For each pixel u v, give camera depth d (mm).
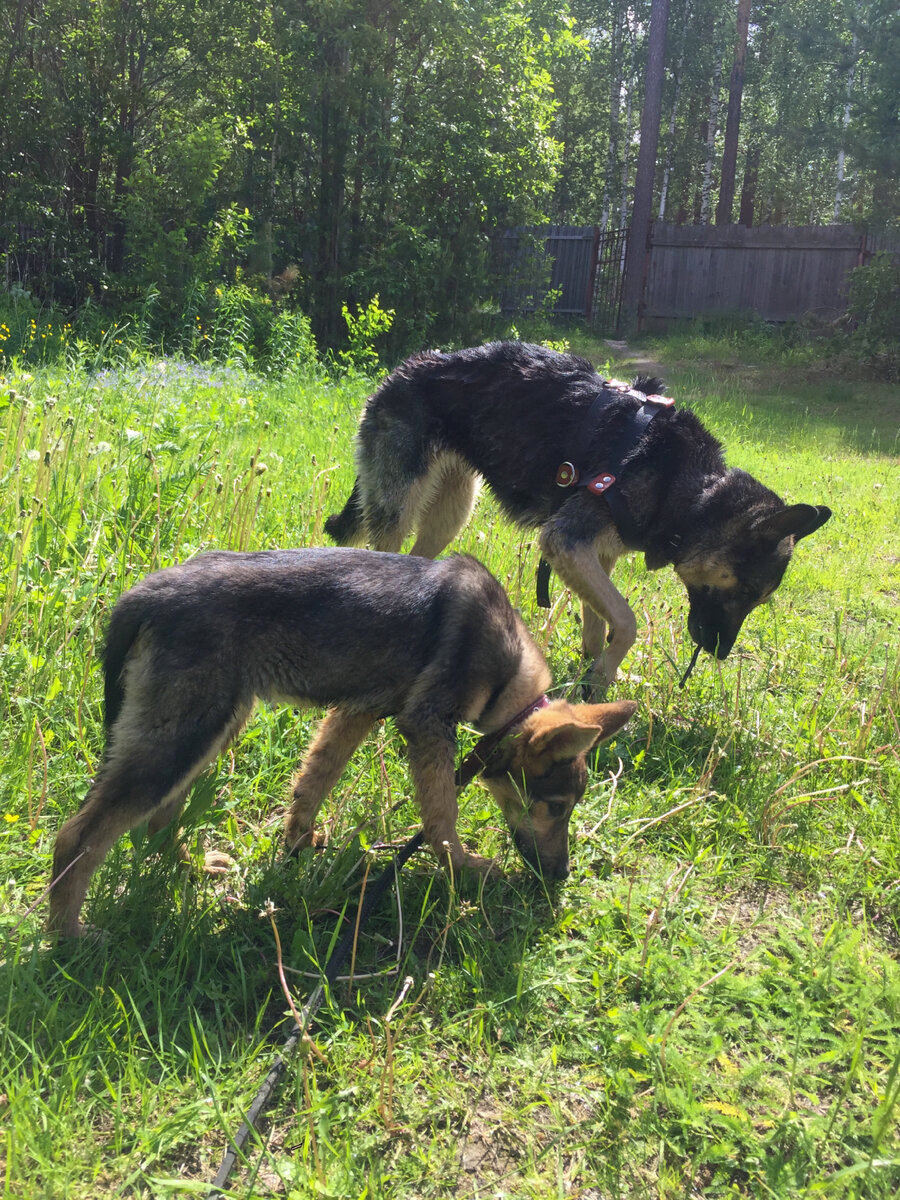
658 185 14320
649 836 1329
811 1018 973
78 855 971
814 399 6125
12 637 1342
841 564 2639
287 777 1346
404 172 5836
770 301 8203
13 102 5152
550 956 1057
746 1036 978
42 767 1189
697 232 8273
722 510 1653
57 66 5426
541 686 1252
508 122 5980
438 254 5812
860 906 1217
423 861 1213
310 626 1087
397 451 1895
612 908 1128
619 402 1710
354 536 2010
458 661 1167
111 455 1856
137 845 1038
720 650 1735
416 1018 955
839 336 7008
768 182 13555
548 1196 781
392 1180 789
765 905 1208
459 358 1876
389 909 1126
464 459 1883
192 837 1157
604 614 1661
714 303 8359
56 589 1395
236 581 1061
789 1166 814
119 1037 880
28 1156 739
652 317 8516
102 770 1014
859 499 3332
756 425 4824
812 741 1538
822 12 10125
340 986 993
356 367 5078
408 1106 854
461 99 5891
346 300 5914
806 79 12016
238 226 5613
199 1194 751
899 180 6832
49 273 5383
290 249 5996
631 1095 870
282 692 1101
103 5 5348
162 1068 854
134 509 1706
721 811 1372
